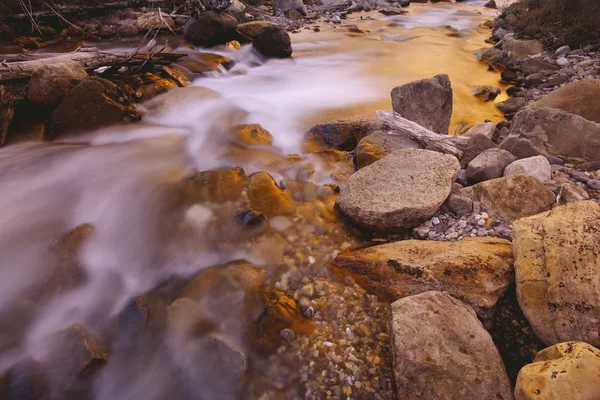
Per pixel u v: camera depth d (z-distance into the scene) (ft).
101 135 20.16
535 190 13.44
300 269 12.50
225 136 20.12
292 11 55.77
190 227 14.03
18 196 15.69
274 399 9.15
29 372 9.51
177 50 33.22
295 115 24.72
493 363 8.83
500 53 36.65
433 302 9.91
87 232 13.56
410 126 17.81
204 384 9.53
